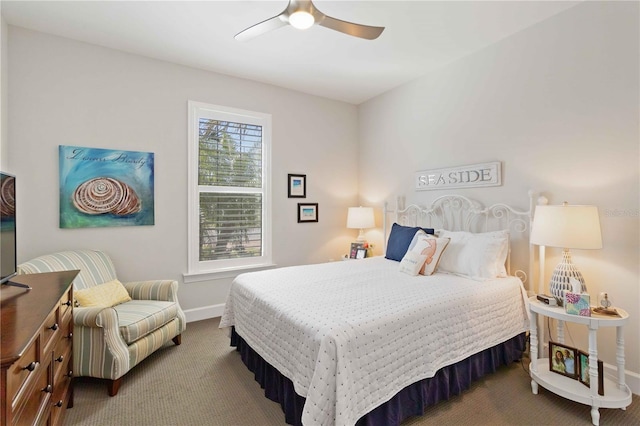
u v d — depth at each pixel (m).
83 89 2.77
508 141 2.73
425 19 2.46
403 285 2.25
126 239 2.97
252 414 1.84
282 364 1.77
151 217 3.08
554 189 2.43
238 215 3.63
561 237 2.00
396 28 2.58
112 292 2.45
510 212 2.71
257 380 2.15
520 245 2.64
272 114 3.80
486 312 2.15
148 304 2.51
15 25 2.50
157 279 3.13
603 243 2.17
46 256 2.35
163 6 2.29
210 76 3.40
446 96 3.27
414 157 3.65
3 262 1.43
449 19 2.46
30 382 1.08
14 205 1.57
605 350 2.18
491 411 1.86
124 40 2.76
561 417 1.81
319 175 4.19
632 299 2.05
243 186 3.66
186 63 3.21
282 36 2.71
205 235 3.43
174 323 2.62
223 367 2.37
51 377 1.38
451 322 1.93
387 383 1.60
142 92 3.03
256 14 2.38
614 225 2.12
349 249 4.45
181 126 3.24
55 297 1.36
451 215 3.22
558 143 2.40
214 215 3.48
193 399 1.98
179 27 2.56
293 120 3.97
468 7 2.31
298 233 4.03
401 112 3.82
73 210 2.71
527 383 2.15
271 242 3.81
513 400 1.96
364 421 1.53
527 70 2.59
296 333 1.66
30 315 1.14
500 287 2.29
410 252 2.70
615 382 1.95
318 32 2.64
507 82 2.73
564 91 2.37
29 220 2.55
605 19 2.15
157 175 3.12
